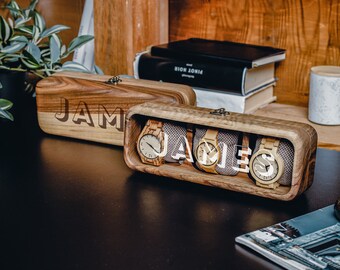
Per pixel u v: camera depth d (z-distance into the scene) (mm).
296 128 1044
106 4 1782
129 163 1188
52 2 2184
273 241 912
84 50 1904
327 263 846
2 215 1028
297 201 1087
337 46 1758
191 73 1722
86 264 876
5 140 1404
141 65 1791
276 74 1870
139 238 951
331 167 1253
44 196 1104
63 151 1334
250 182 1100
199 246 926
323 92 1648
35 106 1673
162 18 1910
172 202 1081
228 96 1689
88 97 1353
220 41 1905
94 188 1140
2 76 1497
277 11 1821
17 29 1608
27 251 912
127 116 1164
